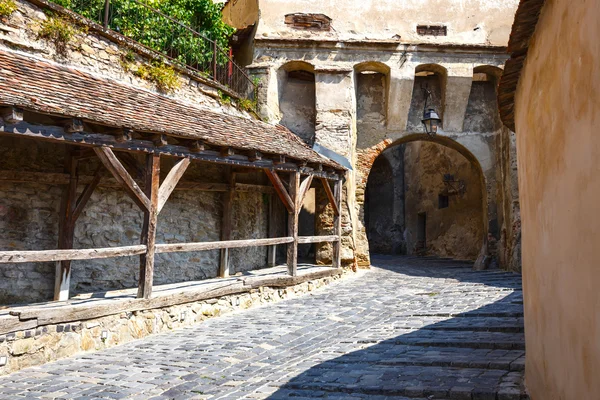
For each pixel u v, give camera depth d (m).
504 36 14.41
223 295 8.97
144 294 7.45
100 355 6.37
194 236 10.72
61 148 8.22
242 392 4.79
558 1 2.76
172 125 8.01
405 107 14.70
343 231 13.59
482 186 15.53
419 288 10.93
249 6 15.23
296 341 6.92
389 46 14.30
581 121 2.38
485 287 10.24
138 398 4.69
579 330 2.46
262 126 12.28
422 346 6.03
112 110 7.27
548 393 3.19
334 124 14.02
